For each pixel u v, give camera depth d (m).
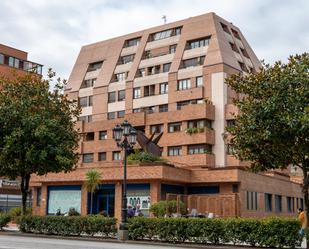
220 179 41.94
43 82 29.25
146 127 59.91
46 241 22.30
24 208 29.09
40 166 27.83
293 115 18.62
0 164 27.88
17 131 26.77
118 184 40.47
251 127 19.67
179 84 61.09
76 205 42.50
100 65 72.50
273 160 20.59
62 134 28.47
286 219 20.52
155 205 34.62
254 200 44.25
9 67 71.25
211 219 22.38
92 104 69.44
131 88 65.31
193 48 62.00
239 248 20.59
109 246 20.14
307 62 19.89
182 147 56.00
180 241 23.08
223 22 63.91
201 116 55.25
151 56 66.06
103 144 63.09
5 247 17.23
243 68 63.38
